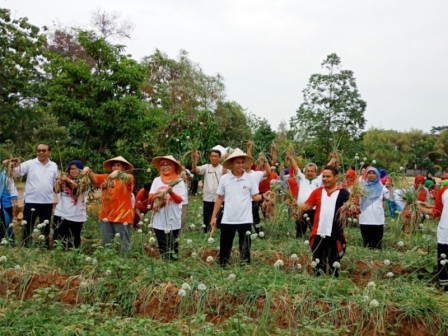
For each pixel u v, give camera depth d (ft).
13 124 62.39
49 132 85.97
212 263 21.74
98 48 36.83
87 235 28.68
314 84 100.12
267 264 21.75
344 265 22.82
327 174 19.57
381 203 26.43
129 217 22.41
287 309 16.16
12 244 23.36
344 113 98.32
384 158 80.84
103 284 17.71
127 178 22.18
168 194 21.47
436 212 21.09
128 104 36.11
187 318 15.96
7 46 54.34
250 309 16.42
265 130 51.85
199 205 44.96
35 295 15.67
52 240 25.35
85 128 36.42
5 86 56.80
